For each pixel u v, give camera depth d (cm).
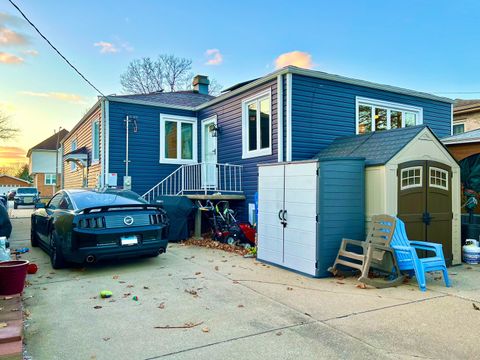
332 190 568
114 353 303
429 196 636
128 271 594
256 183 981
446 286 518
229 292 478
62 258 596
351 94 994
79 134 1667
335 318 384
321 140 933
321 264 555
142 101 1184
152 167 1201
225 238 861
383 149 636
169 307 418
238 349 310
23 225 1345
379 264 542
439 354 301
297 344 320
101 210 580
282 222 627
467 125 1631
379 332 346
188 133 1285
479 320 379
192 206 929
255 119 1005
